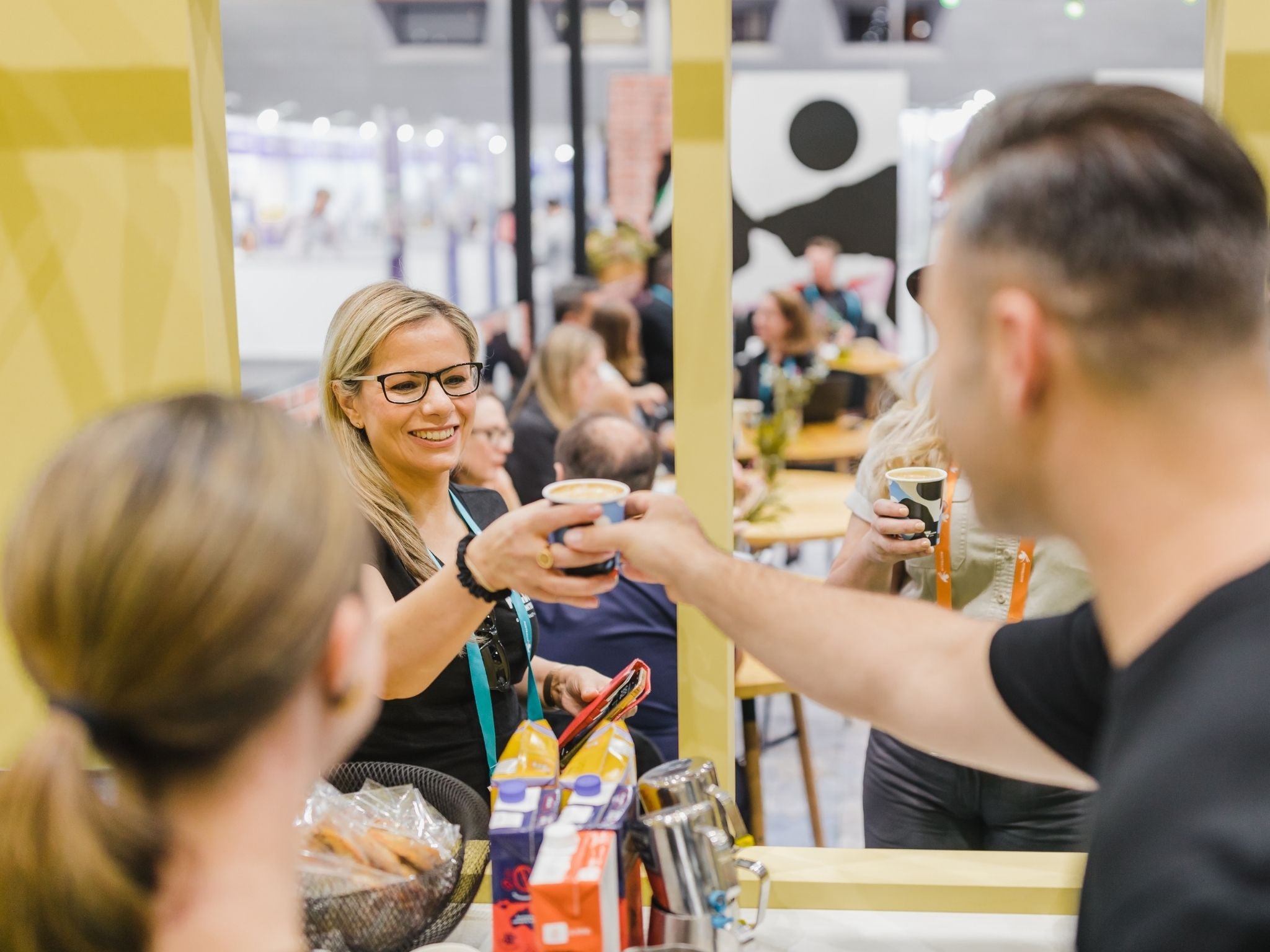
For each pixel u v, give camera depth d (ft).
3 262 4.41
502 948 3.25
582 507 3.51
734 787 4.46
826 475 15.53
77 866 1.87
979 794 6.10
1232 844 1.77
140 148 4.31
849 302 21.98
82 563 1.83
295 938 2.07
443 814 3.80
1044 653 3.16
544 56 26.12
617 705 3.87
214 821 1.99
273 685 1.92
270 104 26.09
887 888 4.10
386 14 25.94
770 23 26.94
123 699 1.86
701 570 3.59
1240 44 3.93
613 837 3.17
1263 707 1.86
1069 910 4.04
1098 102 2.29
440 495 5.73
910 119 23.71
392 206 26.63
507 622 5.42
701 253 4.17
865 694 3.44
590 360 13.20
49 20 4.24
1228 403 2.14
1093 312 2.13
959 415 2.44
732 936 3.33
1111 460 2.20
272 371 25.08
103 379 4.47
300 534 1.95
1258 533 2.07
